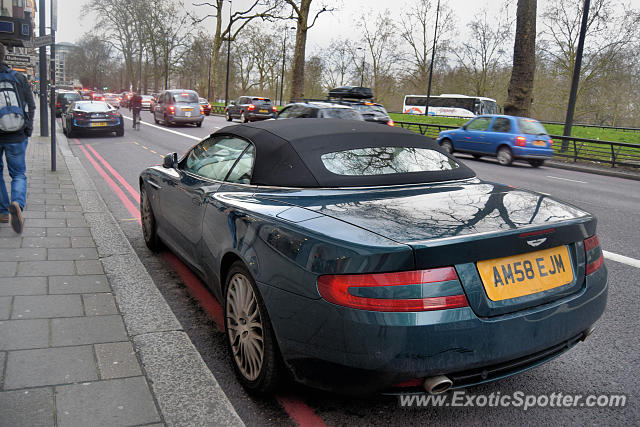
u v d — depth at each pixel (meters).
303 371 2.25
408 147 3.35
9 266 4.20
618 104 42.50
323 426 2.40
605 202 9.42
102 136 20.12
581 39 18.56
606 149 17.05
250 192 2.96
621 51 38.59
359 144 3.19
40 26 14.92
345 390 2.15
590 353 3.21
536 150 15.75
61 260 4.41
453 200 2.65
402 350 1.98
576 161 17.50
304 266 2.19
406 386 2.09
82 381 2.56
